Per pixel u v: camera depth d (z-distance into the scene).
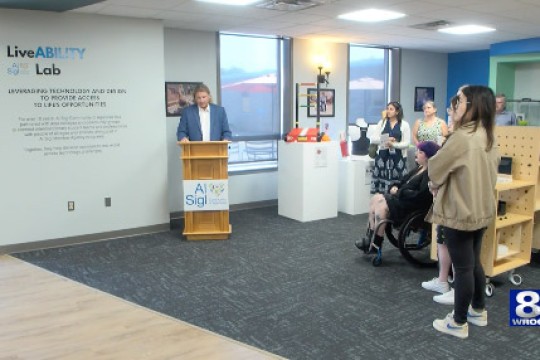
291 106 7.01
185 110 5.20
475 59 8.36
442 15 5.25
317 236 5.20
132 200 5.33
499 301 3.42
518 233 3.67
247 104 6.79
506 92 7.84
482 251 3.41
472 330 2.97
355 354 2.69
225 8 4.82
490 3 4.64
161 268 4.19
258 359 2.63
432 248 3.86
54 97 4.80
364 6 4.77
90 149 5.04
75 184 4.99
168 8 4.74
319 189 5.93
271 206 6.91
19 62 4.60
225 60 6.53
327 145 5.91
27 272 4.10
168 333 2.95
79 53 4.89
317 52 7.18
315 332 2.96
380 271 4.08
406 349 2.74
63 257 4.54
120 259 4.46
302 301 3.45
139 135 5.30
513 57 7.36
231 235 5.27
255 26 5.90
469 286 2.75
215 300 3.47
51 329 3.01
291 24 5.79
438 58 8.63
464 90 2.63
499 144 3.75
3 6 4.42
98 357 2.66
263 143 7.00
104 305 3.38
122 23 5.09
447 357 2.64
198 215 5.10
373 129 6.39
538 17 5.36
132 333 2.95
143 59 5.25
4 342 2.84
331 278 3.91
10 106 4.61
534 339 2.85
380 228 4.12
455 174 2.59
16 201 4.71
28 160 4.73
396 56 8.09
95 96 5.01
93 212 5.11
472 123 2.61
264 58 6.87
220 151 4.96
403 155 5.89
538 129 3.53
